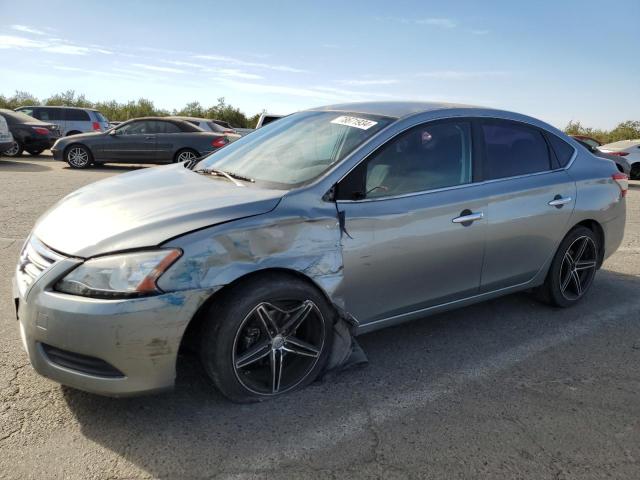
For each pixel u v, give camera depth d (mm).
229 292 2711
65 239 2660
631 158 17344
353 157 3141
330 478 2367
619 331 4105
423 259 3344
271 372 2914
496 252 3736
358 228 3047
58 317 2441
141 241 2523
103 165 15484
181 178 3457
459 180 3568
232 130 20797
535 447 2646
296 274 2910
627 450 2650
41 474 2314
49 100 43594
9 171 12414
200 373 3203
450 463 2502
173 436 2607
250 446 2561
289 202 2898
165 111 49188
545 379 3332
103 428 2645
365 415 2859
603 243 4605
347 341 3232
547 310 4477
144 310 2439
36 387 2959
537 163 4078
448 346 3748
